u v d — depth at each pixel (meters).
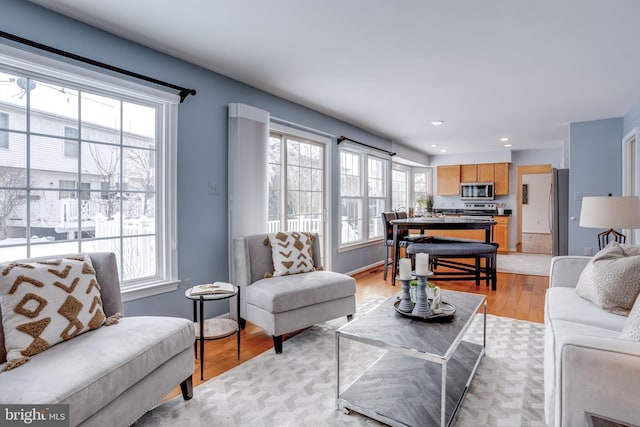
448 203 8.20
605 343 1.18
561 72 3.10
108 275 1.94
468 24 2.27
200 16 2.18
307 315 2.70
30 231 2.09
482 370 2.22
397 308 2.11
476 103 4.07
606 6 2.05
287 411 1.81
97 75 2.27
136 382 1.54
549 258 6.62
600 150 4.86
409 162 7.53
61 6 2.06
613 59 2.82
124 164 2.54
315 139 4.39
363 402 1.79
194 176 2.92
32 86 2.09
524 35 2.42
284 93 3.70
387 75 3.19
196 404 1.87
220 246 3.13
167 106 2.73
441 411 1.55
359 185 5.53
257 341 2.76
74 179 2.28
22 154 2.05
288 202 4.10
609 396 1.13
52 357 1.43
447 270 5.52
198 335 2.27
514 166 7.61
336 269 4.81
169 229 2.74
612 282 1.90
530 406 1.83
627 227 2.78
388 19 2.21
